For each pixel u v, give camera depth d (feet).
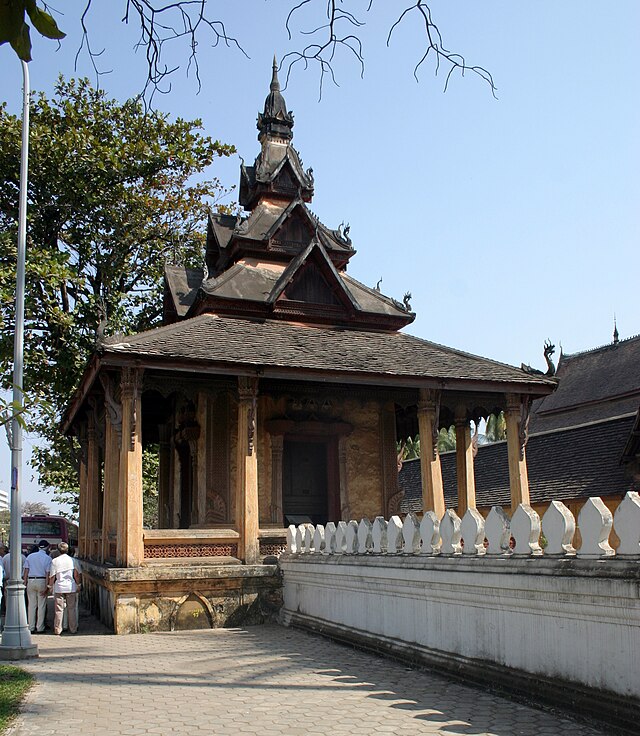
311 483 64.28
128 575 44.88
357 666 31.63
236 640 40.73
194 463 62.90
